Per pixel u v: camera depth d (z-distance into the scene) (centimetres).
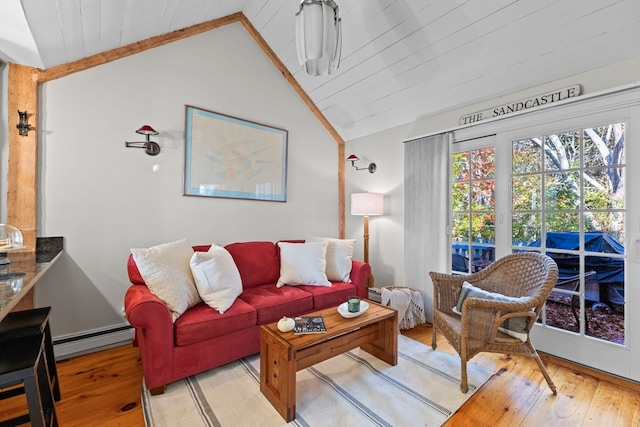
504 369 211
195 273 214
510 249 260
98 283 240
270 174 347
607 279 211
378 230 380
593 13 186
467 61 248
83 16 182
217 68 304
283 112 360
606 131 210
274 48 337
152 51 265
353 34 273
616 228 207
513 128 257
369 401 174
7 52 192
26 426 154
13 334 133
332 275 300
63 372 205
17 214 207
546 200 240
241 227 322
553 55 216
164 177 271
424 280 313
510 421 159
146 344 175
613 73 203
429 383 193
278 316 234
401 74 289
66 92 227
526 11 200
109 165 245
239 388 187
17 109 208
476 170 290
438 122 314
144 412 164
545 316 239
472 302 182
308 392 182
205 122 295
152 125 265
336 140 418
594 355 213
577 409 169
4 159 204
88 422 156
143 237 261
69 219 229
